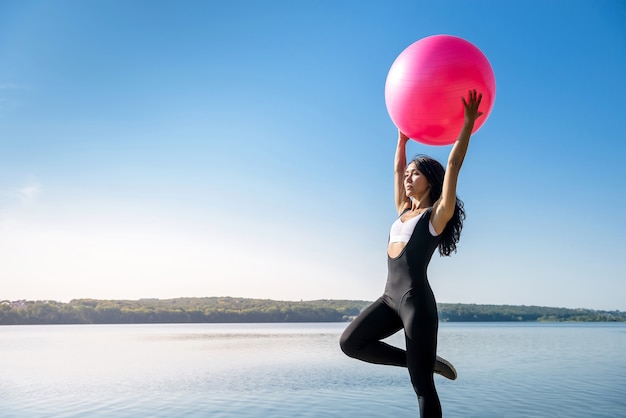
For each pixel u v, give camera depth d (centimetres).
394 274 323
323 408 1095
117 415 1025
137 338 4438
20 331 6512
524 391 1332
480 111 320
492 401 1183
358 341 329
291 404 1147
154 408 1101
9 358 2425
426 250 315
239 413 1044
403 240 322
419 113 328
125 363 2150
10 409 1095
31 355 2602
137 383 1512
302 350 2914
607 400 1188
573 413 1041
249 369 1897
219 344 3503
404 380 1565
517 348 3028
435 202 332
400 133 375
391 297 323
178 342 3753
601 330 6925
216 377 1645
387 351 331
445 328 8269
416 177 338
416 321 307
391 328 329
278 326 9431
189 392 1327
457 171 304
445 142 343
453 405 1136
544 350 2850
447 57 316
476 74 314
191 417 1002
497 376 1652
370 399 1212
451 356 2445
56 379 1606
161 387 1423
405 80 326
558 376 1644
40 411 1072
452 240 348
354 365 2044
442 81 314
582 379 1568
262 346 3272
